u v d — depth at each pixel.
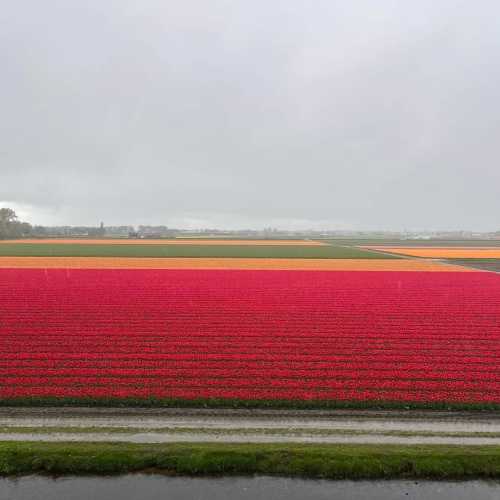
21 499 6.82
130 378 12.32
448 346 15.88
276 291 28.55
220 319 19.84
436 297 26.52
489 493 7.12
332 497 6.95
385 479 7.43
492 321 19.97
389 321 19.83
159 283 31.95
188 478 7.36
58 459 7.67
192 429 9.41
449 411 10.60
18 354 14.23
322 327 18.59
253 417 10.09
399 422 9.91
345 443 8.80
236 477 7.39
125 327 18.12
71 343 15.70
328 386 11.88
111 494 6.95
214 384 11.93
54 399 10.71
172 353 14.70
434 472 7.53
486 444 8.86
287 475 7.45
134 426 9.53
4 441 8.59
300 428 9.53
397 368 13.53
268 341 16.34
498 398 11.06
